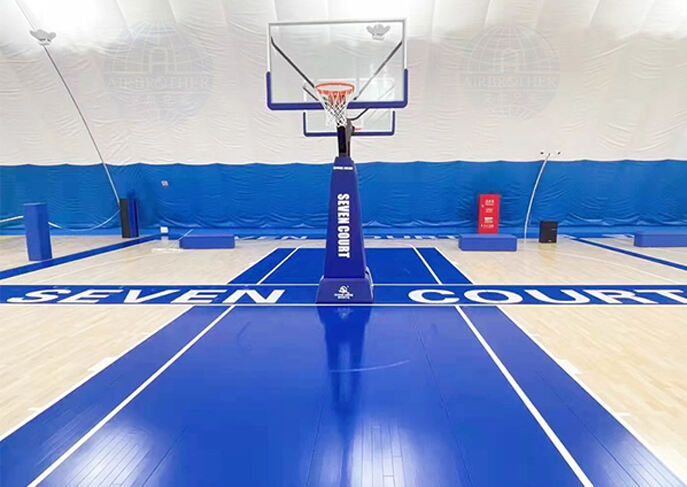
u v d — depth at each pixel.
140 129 11.98
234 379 3.21
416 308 4.93
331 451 2.35
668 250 8.95
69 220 13.08
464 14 10.12
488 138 11.95
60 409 2.82
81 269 7.35
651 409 2.77
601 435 2.49
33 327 4.42
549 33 10.40
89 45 10.84
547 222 9.98
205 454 2.34
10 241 10.94
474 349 3.74
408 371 3.32
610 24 10.23
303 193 12.55
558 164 12.17
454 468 2.21
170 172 12.53
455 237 11.20
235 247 9.80
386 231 12.36
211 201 12.73
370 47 9.78
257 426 2.60
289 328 4.31
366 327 4.31
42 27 10.52
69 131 12.23
